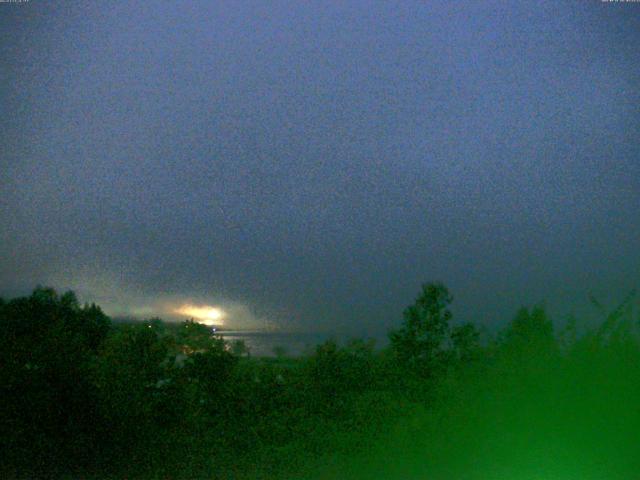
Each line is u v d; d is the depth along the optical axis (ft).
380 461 25.53
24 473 25.29
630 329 21.43
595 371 20.88
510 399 22.35
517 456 21.48
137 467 27.20
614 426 19.83
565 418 20.67
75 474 26.04
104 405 26.94
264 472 27.22
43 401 25.49
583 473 20.02
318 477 26.12
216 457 29.07
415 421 25.32
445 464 23.45
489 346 27.68
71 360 27.12
